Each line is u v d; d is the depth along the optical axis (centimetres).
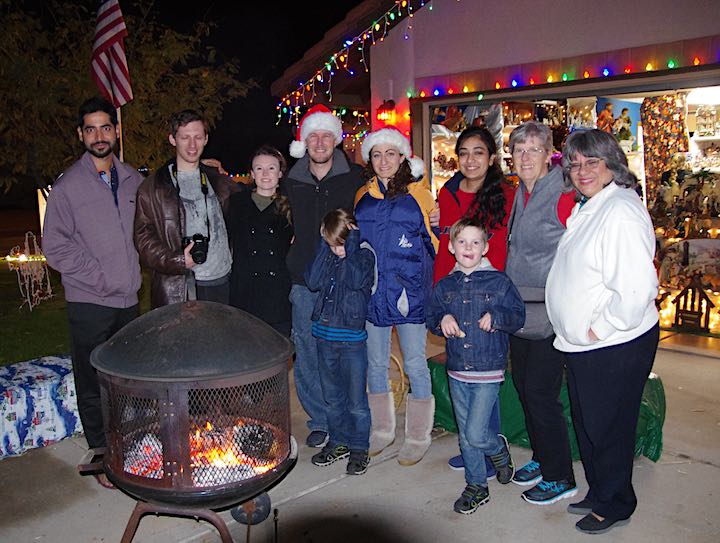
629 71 574
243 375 255
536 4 620
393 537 308
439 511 331
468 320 317
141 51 904
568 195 307
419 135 724
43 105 806
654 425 366
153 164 941
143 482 259
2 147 841
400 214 361
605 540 300
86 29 871
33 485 364
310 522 323
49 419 414
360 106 840
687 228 659
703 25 531
